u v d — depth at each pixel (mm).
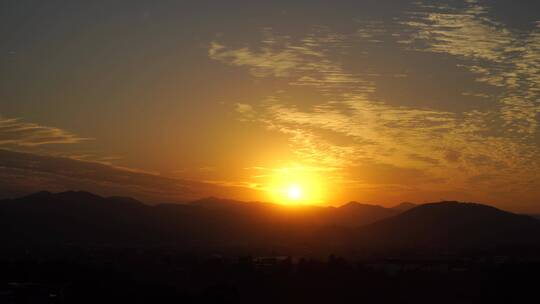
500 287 74250
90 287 61844
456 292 75562
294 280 79250
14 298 54781
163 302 60906
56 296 57531
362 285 78688
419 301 72688
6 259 76875
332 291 77000
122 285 65500
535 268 77250
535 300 70312
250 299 73062
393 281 80250
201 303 62281
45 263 71250
